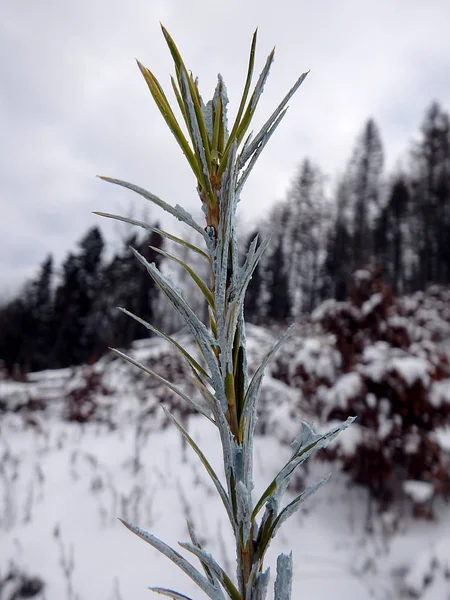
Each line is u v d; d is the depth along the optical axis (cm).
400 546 352
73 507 426
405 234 3158
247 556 52
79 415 768
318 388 473
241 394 56
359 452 409
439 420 416
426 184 3391
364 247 2559
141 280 1925
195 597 310
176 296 53
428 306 905
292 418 471
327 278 2952
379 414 421
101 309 2222
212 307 57
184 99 52
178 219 54
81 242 2727
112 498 440
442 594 290
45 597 312
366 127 4000
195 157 55
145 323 55
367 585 311
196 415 721
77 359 2347
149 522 395
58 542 369
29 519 406
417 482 394
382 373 423
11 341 2416
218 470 493
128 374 934
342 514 400
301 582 313
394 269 2922
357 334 470
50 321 2559
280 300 2733
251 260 52
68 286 2581
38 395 911
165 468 504
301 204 3828
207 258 56
